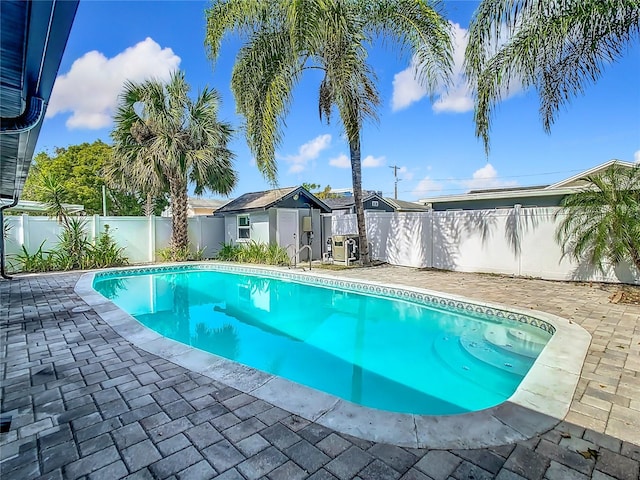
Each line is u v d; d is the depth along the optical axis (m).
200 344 5.30
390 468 1.91
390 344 5.17
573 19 5.24
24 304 6.02
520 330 5.21
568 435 2.19
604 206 6.14
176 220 12.28
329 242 13.27
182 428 2.30
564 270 7.78
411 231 10.84
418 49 8.48
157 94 10.80
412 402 3.46
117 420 2.41
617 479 1.81
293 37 7.55
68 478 1.85
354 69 8.45
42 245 10.54
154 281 10.20
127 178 11.47
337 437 2.19
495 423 2.32
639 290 6.51
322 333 5.77
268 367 4.41
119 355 3.65
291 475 1.86
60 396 2.76
